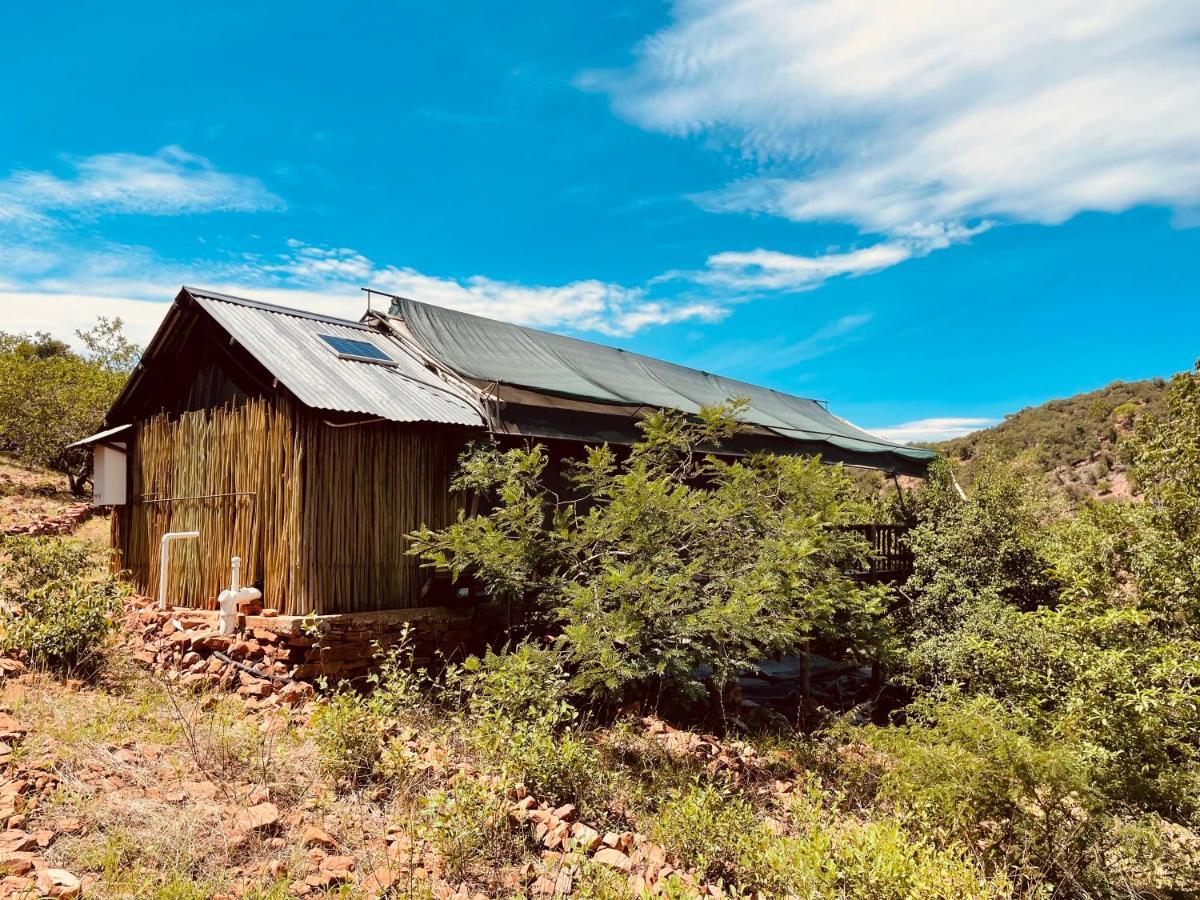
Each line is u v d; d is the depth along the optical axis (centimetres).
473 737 608
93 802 423
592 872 412
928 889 404
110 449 1167
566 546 841
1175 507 885
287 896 356
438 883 406
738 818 527
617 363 1564
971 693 916
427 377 1039
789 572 805
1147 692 647
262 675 745
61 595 720
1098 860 610
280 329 990
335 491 819
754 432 1361
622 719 793
